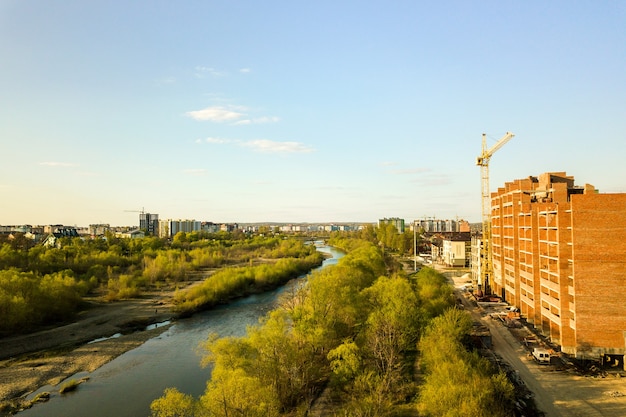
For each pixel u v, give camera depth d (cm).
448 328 6412
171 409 4022
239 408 4075
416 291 9450
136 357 7719
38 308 9475
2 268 12812
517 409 5134
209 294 12062
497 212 12519
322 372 6381
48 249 16738
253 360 5162
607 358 6675
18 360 7488
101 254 16888
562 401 5422
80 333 9131
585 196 6588
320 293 7150
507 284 11612
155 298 12638
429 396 4469
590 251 6556
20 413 5516
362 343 6544
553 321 7631
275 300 12794
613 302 6456
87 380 6612
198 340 8769
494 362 6738
